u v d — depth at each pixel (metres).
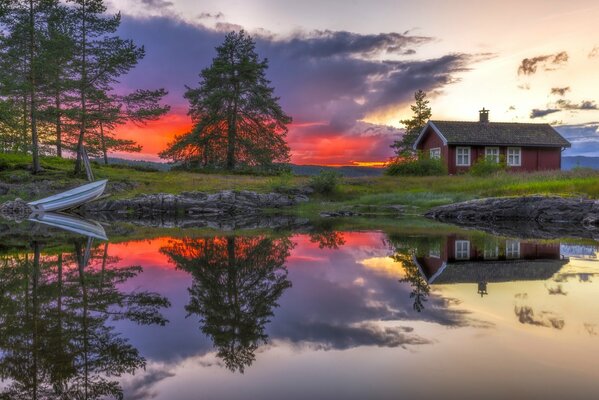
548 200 18.75
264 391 2.87
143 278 6.92
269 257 8.95
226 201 27.89
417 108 52.31
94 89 33.62
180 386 3.01
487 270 7.30
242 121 41.56
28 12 32.28
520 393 2.74
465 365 3.19
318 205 27.38
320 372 3.15
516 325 4.14
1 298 5.64
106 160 41.62
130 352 3.73
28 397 2.96
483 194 23.16
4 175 31.91
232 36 40.81
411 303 5.08
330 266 7.85
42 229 16.09
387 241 11.59
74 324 4.57
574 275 6.77
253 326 4.36
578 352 3.42
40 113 32.97
